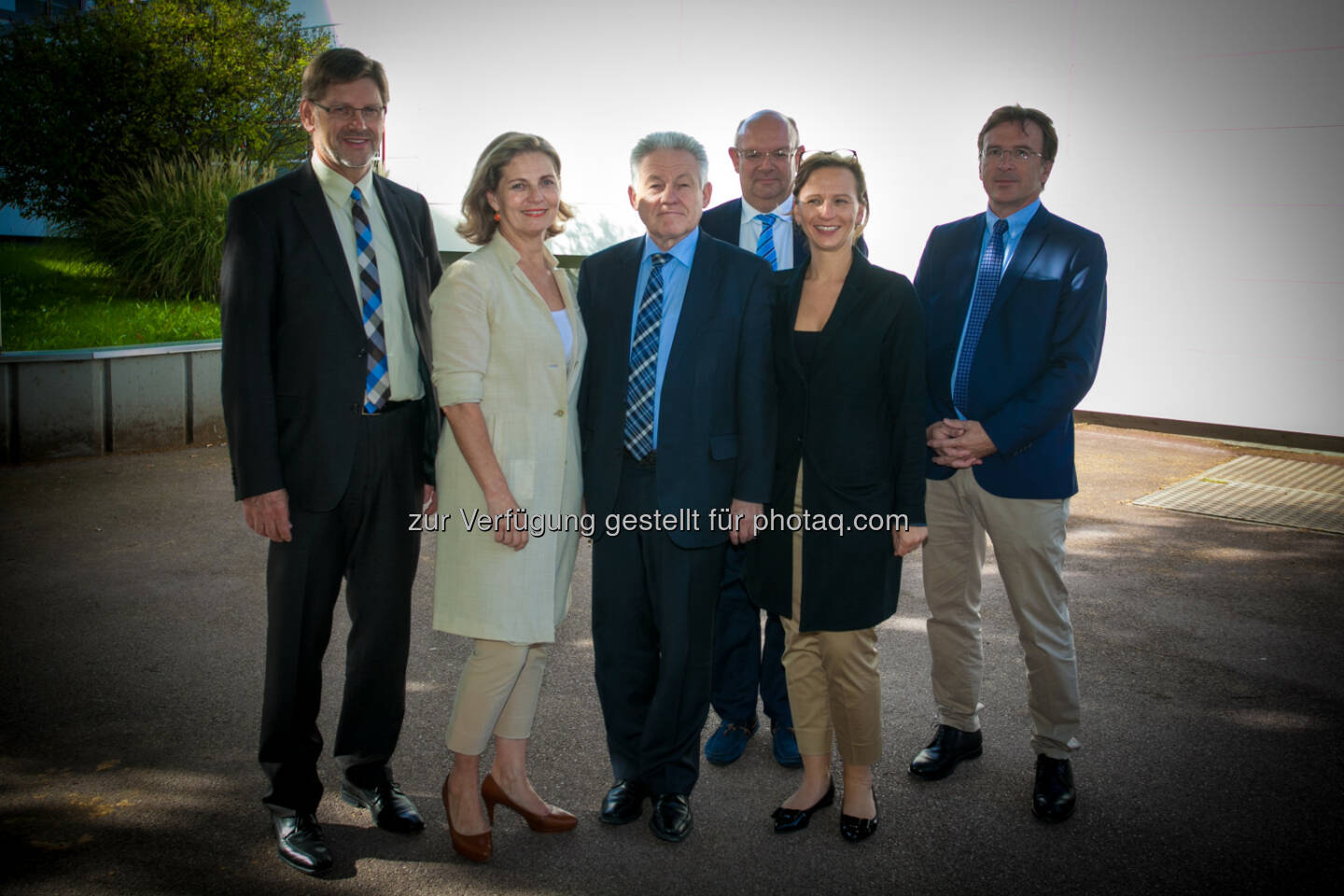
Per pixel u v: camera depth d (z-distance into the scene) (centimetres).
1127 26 759
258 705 336
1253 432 764
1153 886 247
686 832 270
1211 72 736
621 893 245
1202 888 246
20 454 640
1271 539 549
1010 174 285
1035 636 284
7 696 338
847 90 866
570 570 275
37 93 952
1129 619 432
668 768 275
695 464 267
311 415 250
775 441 272
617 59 989
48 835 261
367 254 259
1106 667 380
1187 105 749
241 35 1033
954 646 304
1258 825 274
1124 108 772
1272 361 748
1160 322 789
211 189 923
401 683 278
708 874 254
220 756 303
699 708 276
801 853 263
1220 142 743
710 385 267
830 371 262
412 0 1120
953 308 301
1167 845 265
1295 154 716
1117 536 553
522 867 256
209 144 1045
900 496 265
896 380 262
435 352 252
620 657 281
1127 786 295
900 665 386
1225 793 291
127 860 251
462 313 249
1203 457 732
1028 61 797
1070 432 289
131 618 407
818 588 262
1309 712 344
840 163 263
